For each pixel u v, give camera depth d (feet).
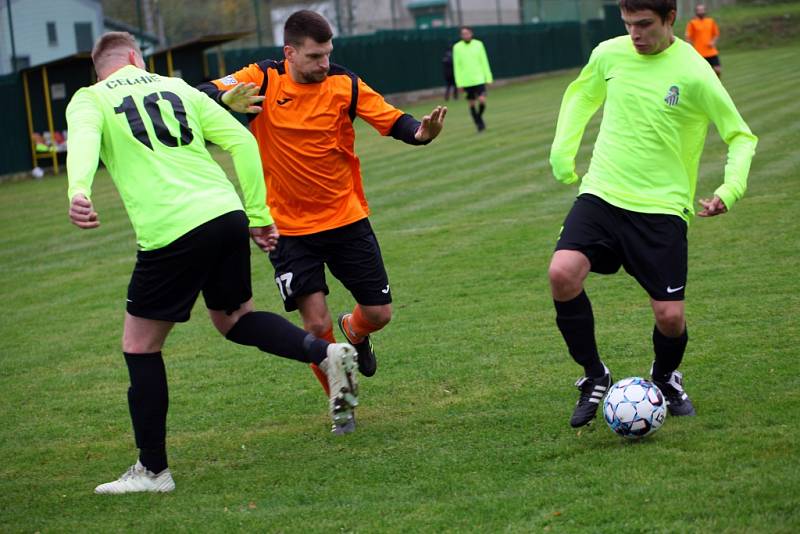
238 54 234.79
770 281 61.57
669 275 38.04
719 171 106.11
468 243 84.79
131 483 36.94
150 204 35.24
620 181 38.50
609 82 39.17
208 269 36.17
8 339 66.80
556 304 38.70
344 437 41.75
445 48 312.29
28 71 186.50
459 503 32.50
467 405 44.47
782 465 33.19
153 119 35.99
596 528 29.45
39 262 96.07
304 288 43.80
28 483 39.22
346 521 31.81
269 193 43.60
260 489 36.11
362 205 44.78
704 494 31.24
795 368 44.50
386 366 52.03
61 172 192.75
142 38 241.14
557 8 389.60
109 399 51.37
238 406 47.98
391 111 42.78
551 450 37.32
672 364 39.60
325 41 40.93
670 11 37.06
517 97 272.10
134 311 36.35
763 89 191.93
